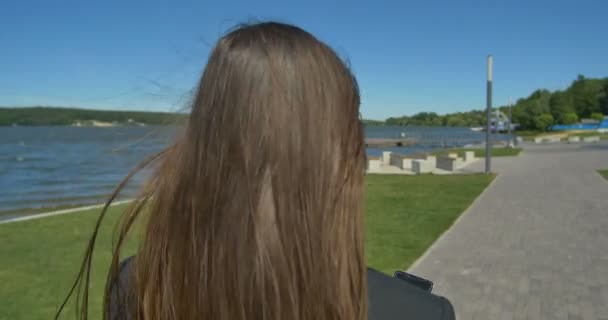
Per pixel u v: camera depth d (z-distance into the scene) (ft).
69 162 122.31
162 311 2.90
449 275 22.17
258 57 2.89
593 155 110.52
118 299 3.21
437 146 230.48
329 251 2.73
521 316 17.20
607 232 30.37
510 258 24.80
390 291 3.03
